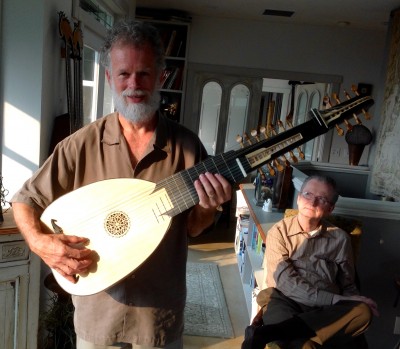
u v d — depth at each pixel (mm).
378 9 4043
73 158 1264
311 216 1851
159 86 1205
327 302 1747
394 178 3703
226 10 4668
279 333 1614
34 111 2055
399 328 2314
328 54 5102
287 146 1188
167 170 1244
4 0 1968
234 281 3475
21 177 2105
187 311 2893
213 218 1228
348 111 1221
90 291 1189
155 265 1236
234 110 5316
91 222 1230
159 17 4832
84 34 2861
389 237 2250
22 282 1830
